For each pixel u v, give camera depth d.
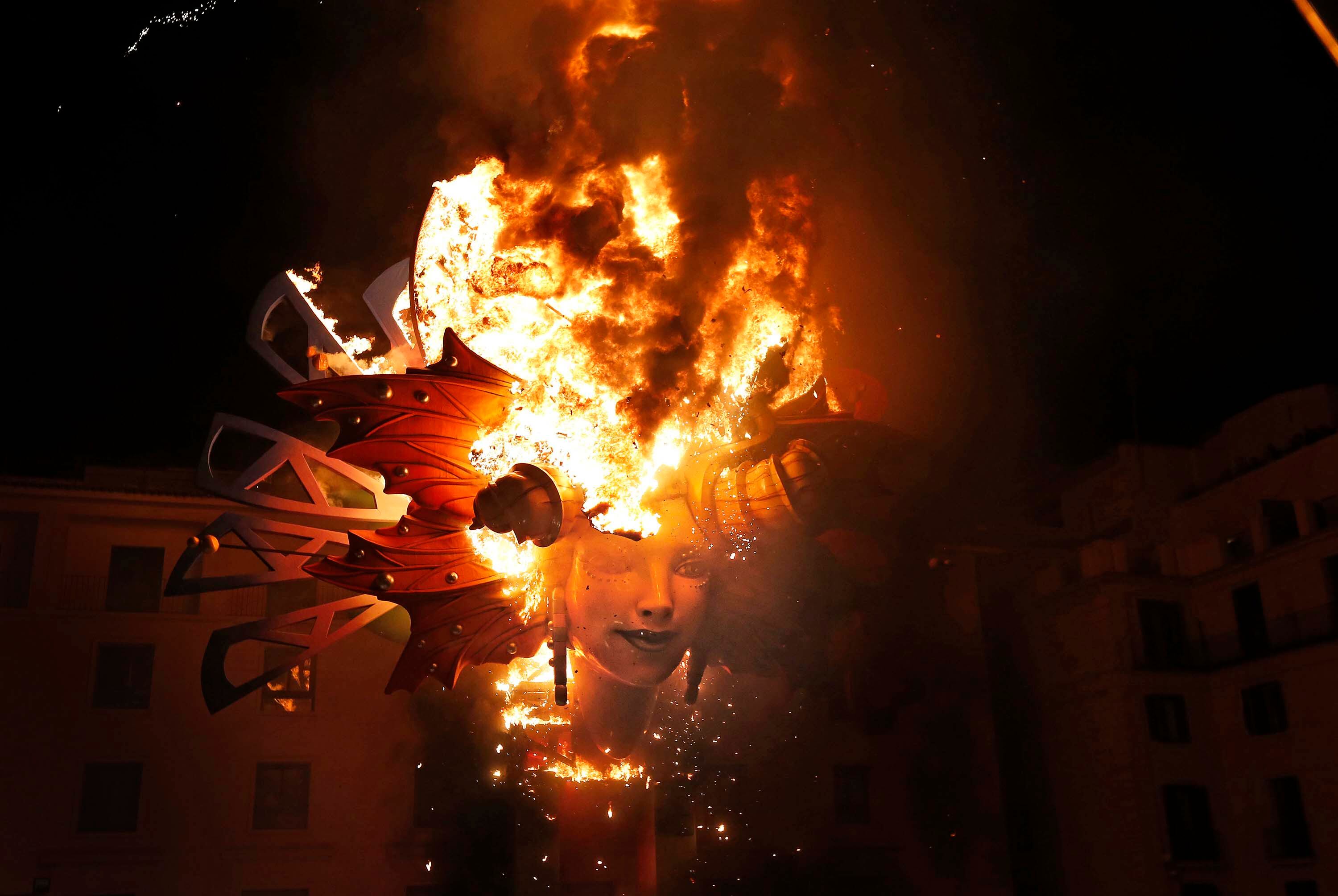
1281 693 19.95
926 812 17.86
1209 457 24.05
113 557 18.06
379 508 7.55
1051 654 22.66
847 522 6.93
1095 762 21.14
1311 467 20.98
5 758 16.41
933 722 18.94
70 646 17.17
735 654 7.78
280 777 17.25
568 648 7.38
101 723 16.91
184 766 16.97
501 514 5.94
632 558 6.82
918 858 17.53
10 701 16.69
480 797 17.00
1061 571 22.88
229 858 16.61
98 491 17.97
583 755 9.27
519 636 7.36
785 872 15.99
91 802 16.59
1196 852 20.12
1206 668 21.55
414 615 7.16
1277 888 19.38
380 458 6.50
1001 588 23.86
